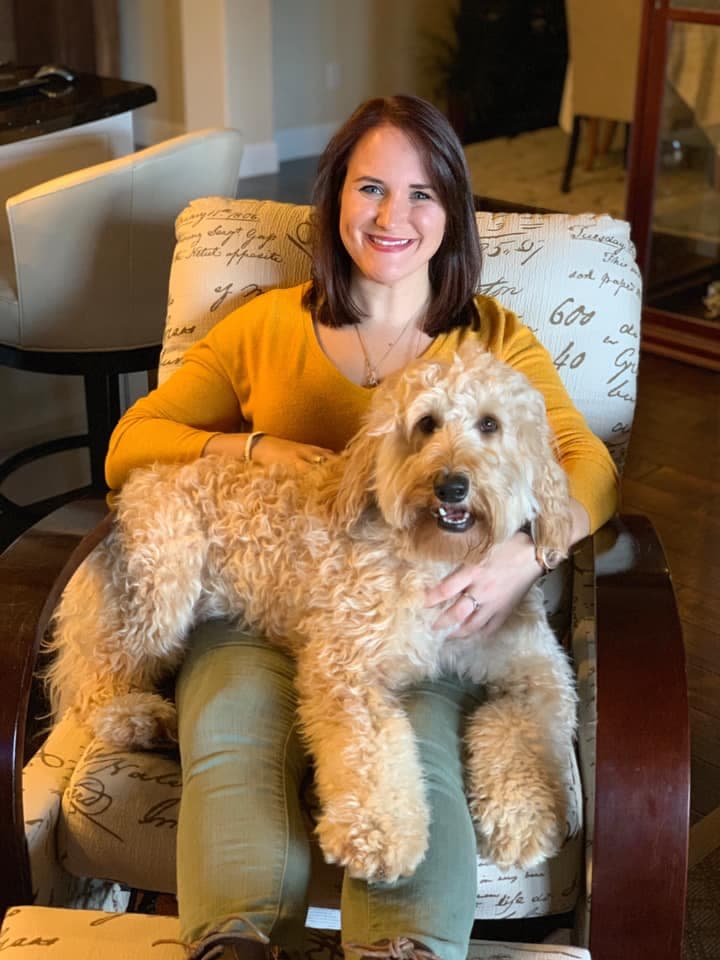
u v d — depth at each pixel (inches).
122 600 67.4
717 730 96.0
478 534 58.6
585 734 62.9
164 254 107.8
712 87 164.9
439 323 71.7
